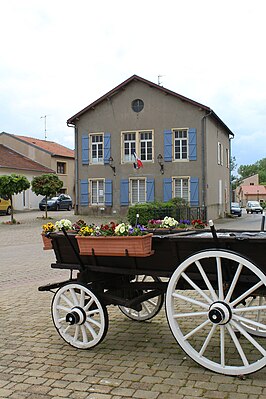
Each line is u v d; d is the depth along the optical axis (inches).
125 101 1190.3
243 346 191.0
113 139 1204.5
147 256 182.4
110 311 259.8
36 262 487.8
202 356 168.9
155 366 171.6
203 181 1140.5
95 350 193.2
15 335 218.5
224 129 1424.7
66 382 160.4
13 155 1678.2
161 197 1170.0
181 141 1161.4
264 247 154.9
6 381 163.2
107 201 1211.9
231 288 157.6
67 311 197.5
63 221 208.1
